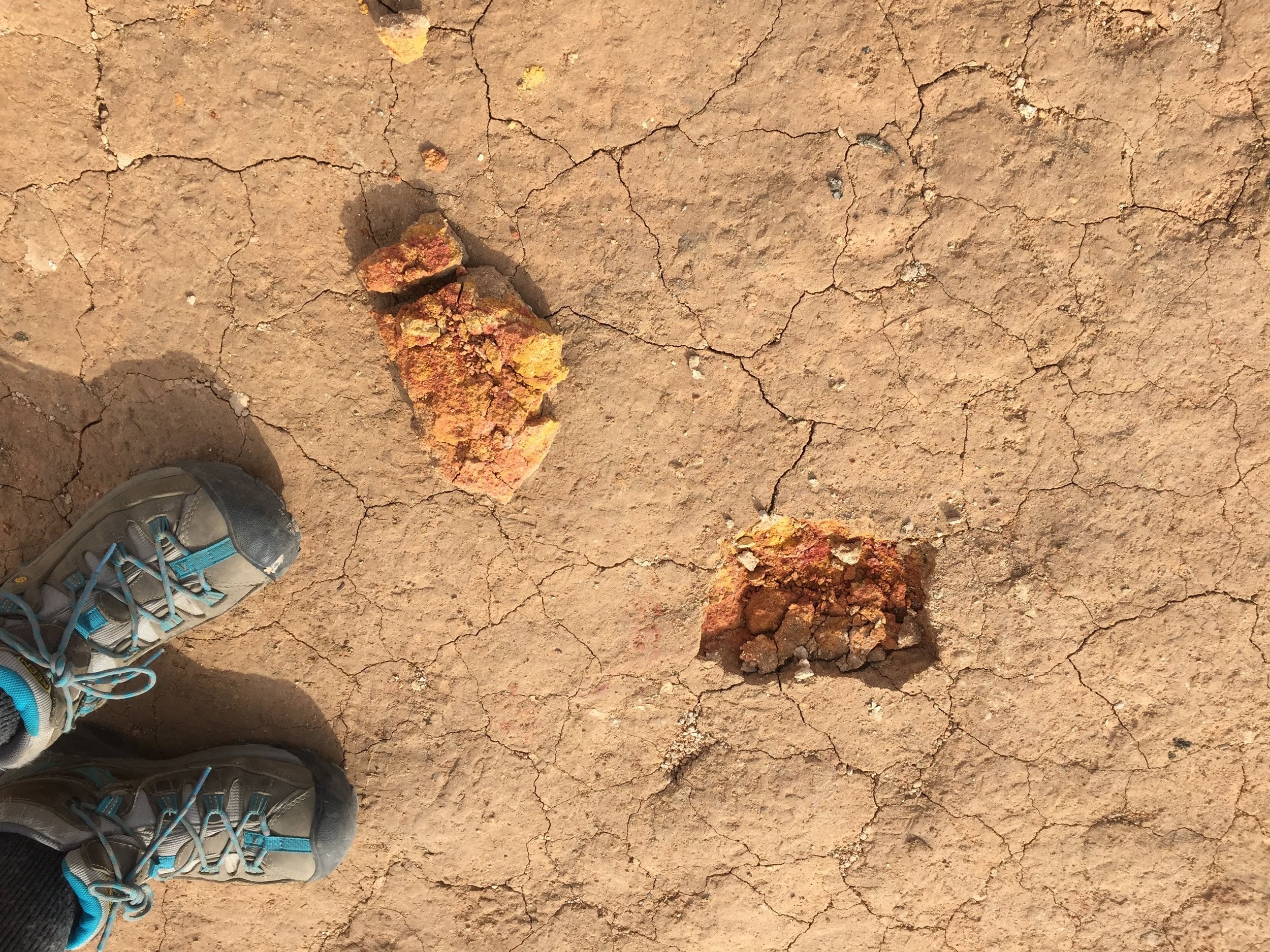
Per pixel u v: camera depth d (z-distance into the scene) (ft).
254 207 3.09
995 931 3.31
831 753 3.27
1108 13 3.00
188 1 3.00
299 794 3.23
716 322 3.14
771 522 3.21
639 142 3.08
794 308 3.13
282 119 3.05
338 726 3.30
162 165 3.06
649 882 3.33
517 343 3.04
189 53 3.02
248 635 3.26
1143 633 3.19
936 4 3.02
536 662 3.27
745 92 3.06
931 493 3.18
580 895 3.34
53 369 3.14
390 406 3.17
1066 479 3.16
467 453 3.10
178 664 3.28
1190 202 3.06
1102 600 3.19
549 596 3.24
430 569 3.23
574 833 3.32
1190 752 3.23
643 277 3.13
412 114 3.06
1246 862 3.26
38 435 3.17
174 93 3.03
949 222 3.09
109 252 3.10
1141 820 3.26
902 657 3.27
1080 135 3.05
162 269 3.11
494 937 3.35
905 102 3.05
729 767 3.28
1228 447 3.13
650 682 3.26
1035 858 3.28
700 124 3.07
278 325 3.14
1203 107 3.02
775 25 3.03
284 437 3.18
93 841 3.10
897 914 3.31
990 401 3.14
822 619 3.28
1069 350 3.12
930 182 3.08
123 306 3.12
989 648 3.22
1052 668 3.22
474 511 3.20
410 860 3.34
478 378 3.07
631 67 3.05
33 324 3.12
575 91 3.06
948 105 3.05
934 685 3.23
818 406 3.16
